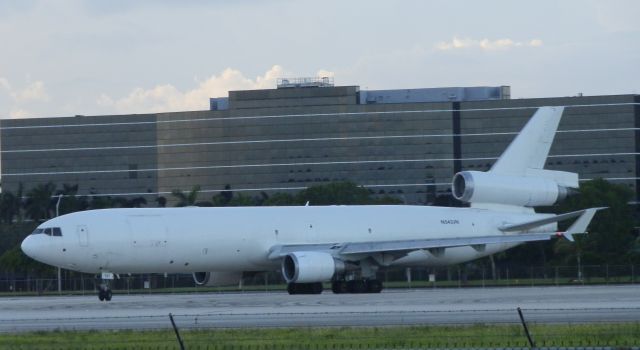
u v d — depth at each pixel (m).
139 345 127.12
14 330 150.75
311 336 132.00
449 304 190.50
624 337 126.62
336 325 146.50
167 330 141.12
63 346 127.12
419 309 175.50
